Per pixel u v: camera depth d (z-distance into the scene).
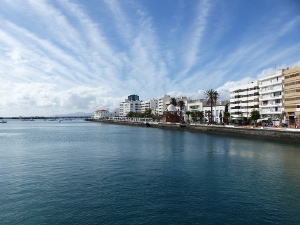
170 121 153.75
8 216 16.92
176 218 16.69
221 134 88.31
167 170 29.92
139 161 35.66
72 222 16.09
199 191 21.97
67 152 44.69
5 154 42.34
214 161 35.75
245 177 26.78
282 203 19.36
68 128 147.50
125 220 16.38
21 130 126.56
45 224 15.85
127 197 20.36
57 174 27.75
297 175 27.61
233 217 16.92
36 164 33.38
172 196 20.66
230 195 21.02
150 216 16.94
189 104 164.62
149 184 23.97
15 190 22.11
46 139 72.19
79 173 28.20
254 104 108.25
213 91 114.25
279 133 62.62
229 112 129.25
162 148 50.34
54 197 20.33
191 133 98.19
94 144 58.09
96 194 21.05
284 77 87.81
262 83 102.38
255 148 50.00
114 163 34.09
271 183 24.52
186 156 40.19
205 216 17.03
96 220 16.36
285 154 42.09
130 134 93.19
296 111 80.12
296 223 16.17
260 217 16.97
